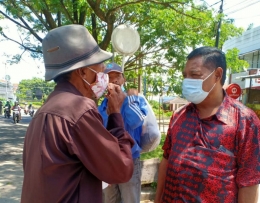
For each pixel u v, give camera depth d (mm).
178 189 1616
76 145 1294
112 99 1622
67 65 1401
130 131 2500
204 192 1531
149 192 3992
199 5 8414
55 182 1261
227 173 1526
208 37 8672
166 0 7012
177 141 1712
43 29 8945
